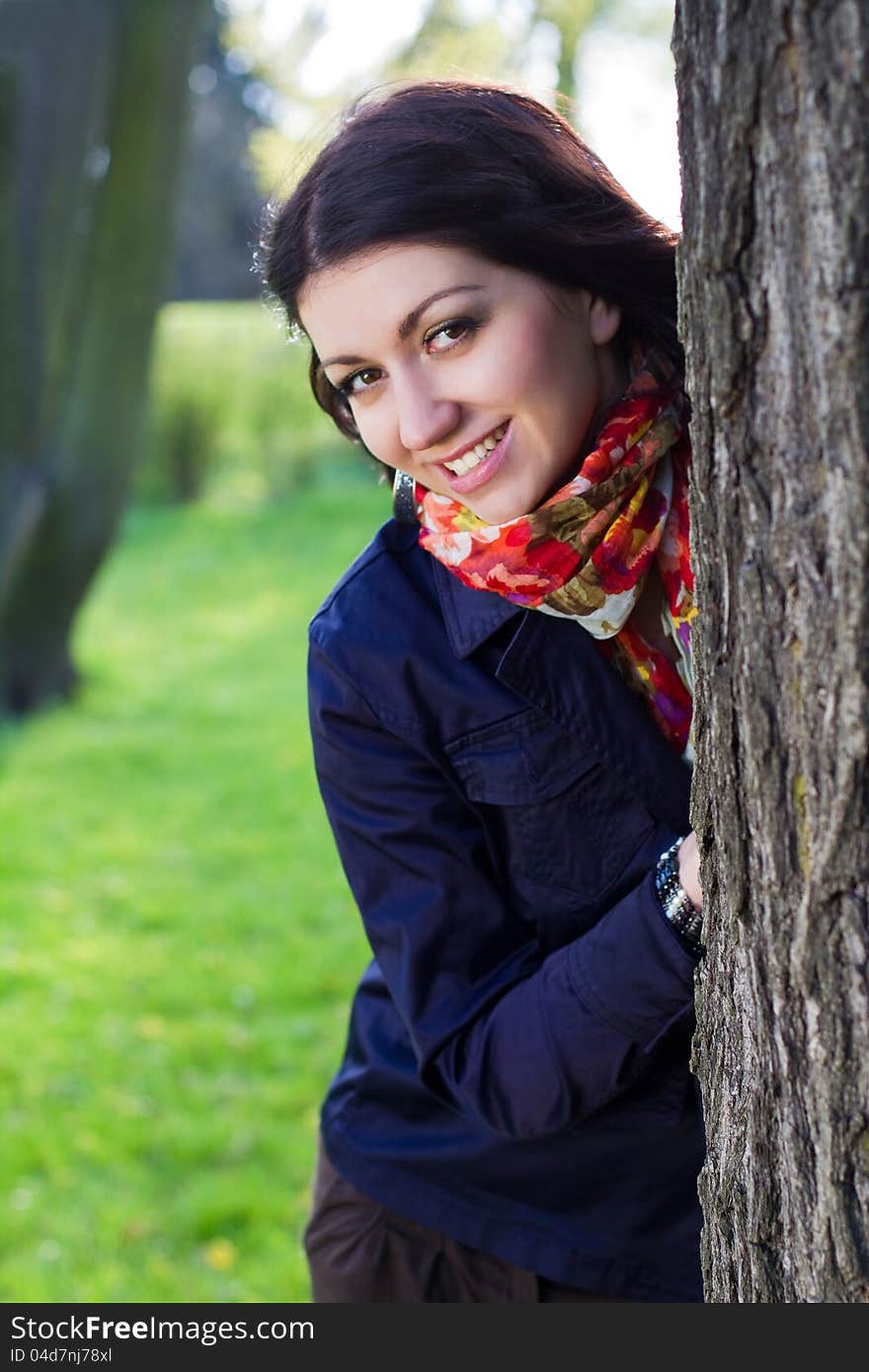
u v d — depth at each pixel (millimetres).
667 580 1361
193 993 4457
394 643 1427
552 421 1259
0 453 7477
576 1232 1523
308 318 1272
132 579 11336
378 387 1281
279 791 6520
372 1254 1640
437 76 1349
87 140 7164
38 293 7305
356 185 1189
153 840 5895
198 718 7762
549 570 1298
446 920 1433
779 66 882
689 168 970
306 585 10938
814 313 898
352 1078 1666
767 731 1009
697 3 934
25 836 5926
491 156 1208
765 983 1072
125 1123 3676
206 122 24391
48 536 7660
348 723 1452
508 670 1380
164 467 13797
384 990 1661
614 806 1405
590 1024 1312
